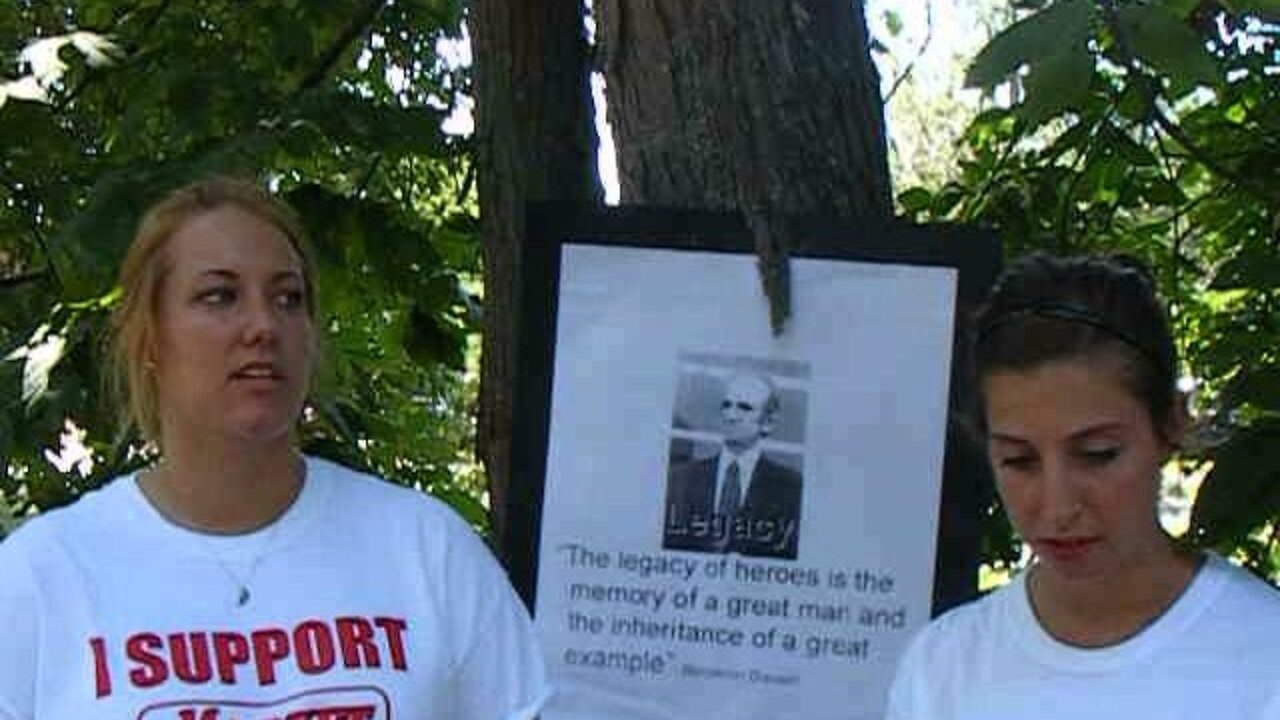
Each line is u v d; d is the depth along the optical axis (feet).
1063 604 6.45
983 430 6.47
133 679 7.11
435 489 17.70
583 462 9.04
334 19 16.56
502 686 7.71
